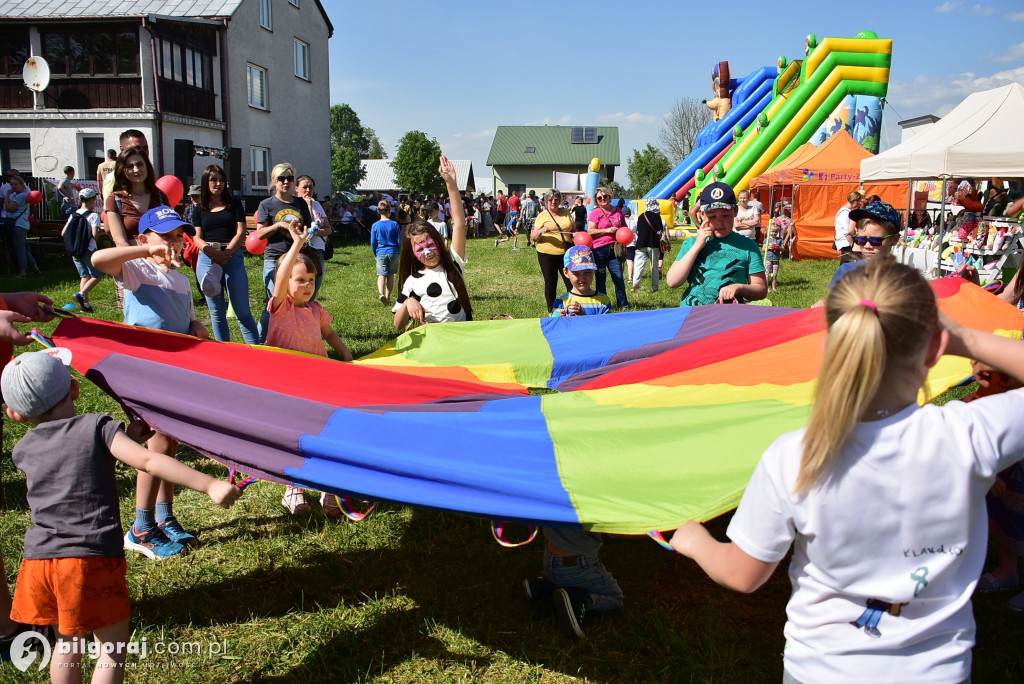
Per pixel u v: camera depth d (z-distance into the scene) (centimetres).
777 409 311
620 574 388
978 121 1434
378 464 282
